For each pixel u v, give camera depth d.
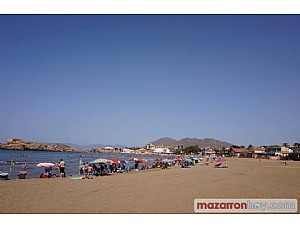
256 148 151.25
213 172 36.56
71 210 12.13
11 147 179.00
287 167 53.00
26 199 14.34
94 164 33.62
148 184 21.55
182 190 18.19
